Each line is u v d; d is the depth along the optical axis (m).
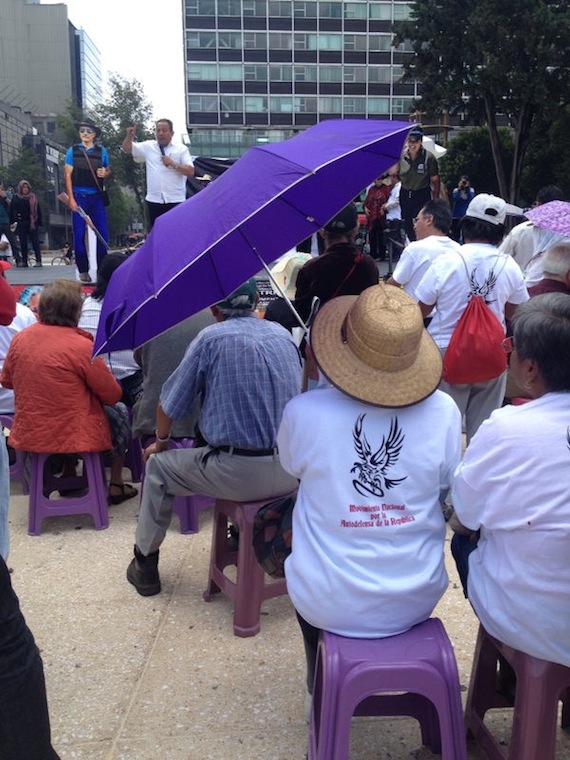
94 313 4.61
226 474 2.72
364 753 2.17
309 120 73.38
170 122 7.54
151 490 2.98
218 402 2.74
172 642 2.76
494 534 1.82
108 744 2.22
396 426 1.87
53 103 121.19
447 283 3.53
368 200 11.25
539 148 34.91
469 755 2.16
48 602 3.07
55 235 74.25
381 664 1.76
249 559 2.76
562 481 1.67
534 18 25.52
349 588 1.82
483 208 3.57
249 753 2.18
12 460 4.60
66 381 3.63
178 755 2.17
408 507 1.87
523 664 1.80
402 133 2.46
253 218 2.39
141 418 3.90
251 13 71.50
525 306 1.84
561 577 1.69
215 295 2.31
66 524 3.96
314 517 1.90
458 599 3.03
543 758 1.78
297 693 2.46
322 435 1.86
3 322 2.35
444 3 27.75
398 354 1.81
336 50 72.69
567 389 1.75
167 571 3.35
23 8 118.88
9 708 1.67
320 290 3.91
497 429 1.75
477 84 28.34
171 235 2.08
